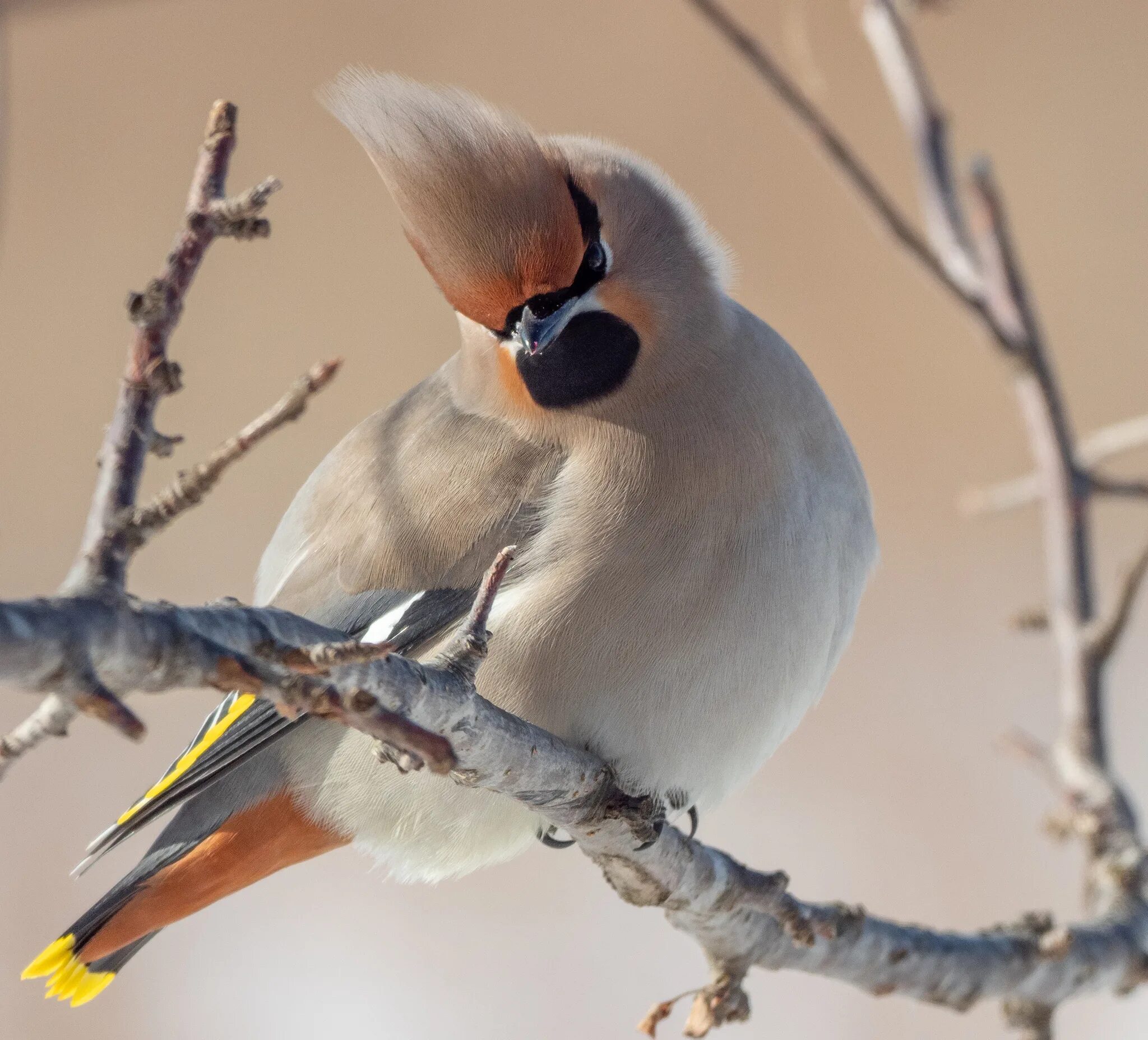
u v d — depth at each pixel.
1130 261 19.94
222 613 4.84
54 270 20.17
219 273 19.88
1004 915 14.62
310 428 19.08
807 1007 14.04
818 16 20.59
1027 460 18.44
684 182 20.16
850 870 15.15
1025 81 20.94
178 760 8.46
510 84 20.83
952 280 9.88
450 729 6.12
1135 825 9.47
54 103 20.80
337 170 20.31
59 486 19.20
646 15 20.81
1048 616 10.10
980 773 15.95
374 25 20.88
